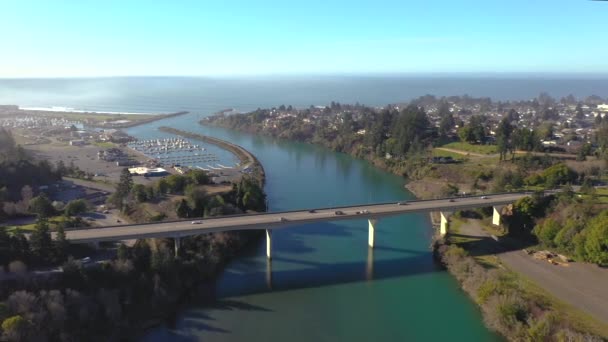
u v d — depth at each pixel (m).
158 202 166.88
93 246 124.19
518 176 193.50
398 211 150.25
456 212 173.50
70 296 99.94
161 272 117.00
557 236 134.75
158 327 104.00
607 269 123.44
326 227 169.00
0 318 87.38
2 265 106.88
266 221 138.62
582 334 92.00
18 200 167.12
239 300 116.00
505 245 145.38
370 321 106.56
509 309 100.12
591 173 198.25
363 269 134.25
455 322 106.12
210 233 143.12
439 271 132.88
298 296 117.94
